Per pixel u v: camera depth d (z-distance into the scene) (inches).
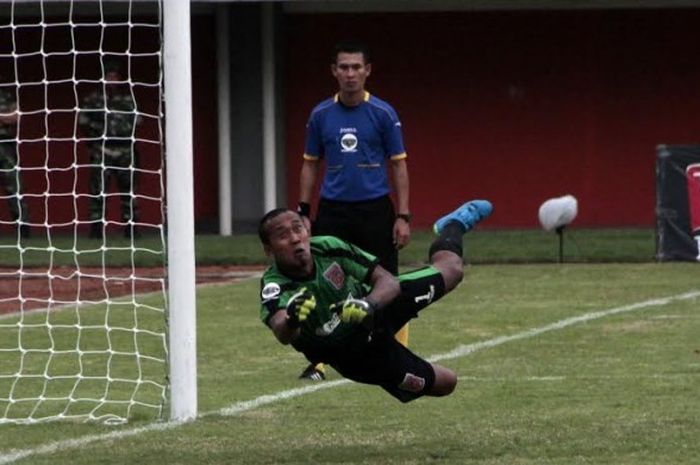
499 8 3034.0
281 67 3021.7
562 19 3056.1
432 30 3065.9
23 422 1123.3
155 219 2965.1
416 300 952.9
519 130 3078.2
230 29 2965.1
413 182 3088.1
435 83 3073.3
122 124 2842.0
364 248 1293.1
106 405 1200.2
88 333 1642.5
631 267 2241.6
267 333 1620.3
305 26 3043.8
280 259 917.8
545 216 2347.4
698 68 3051.2
